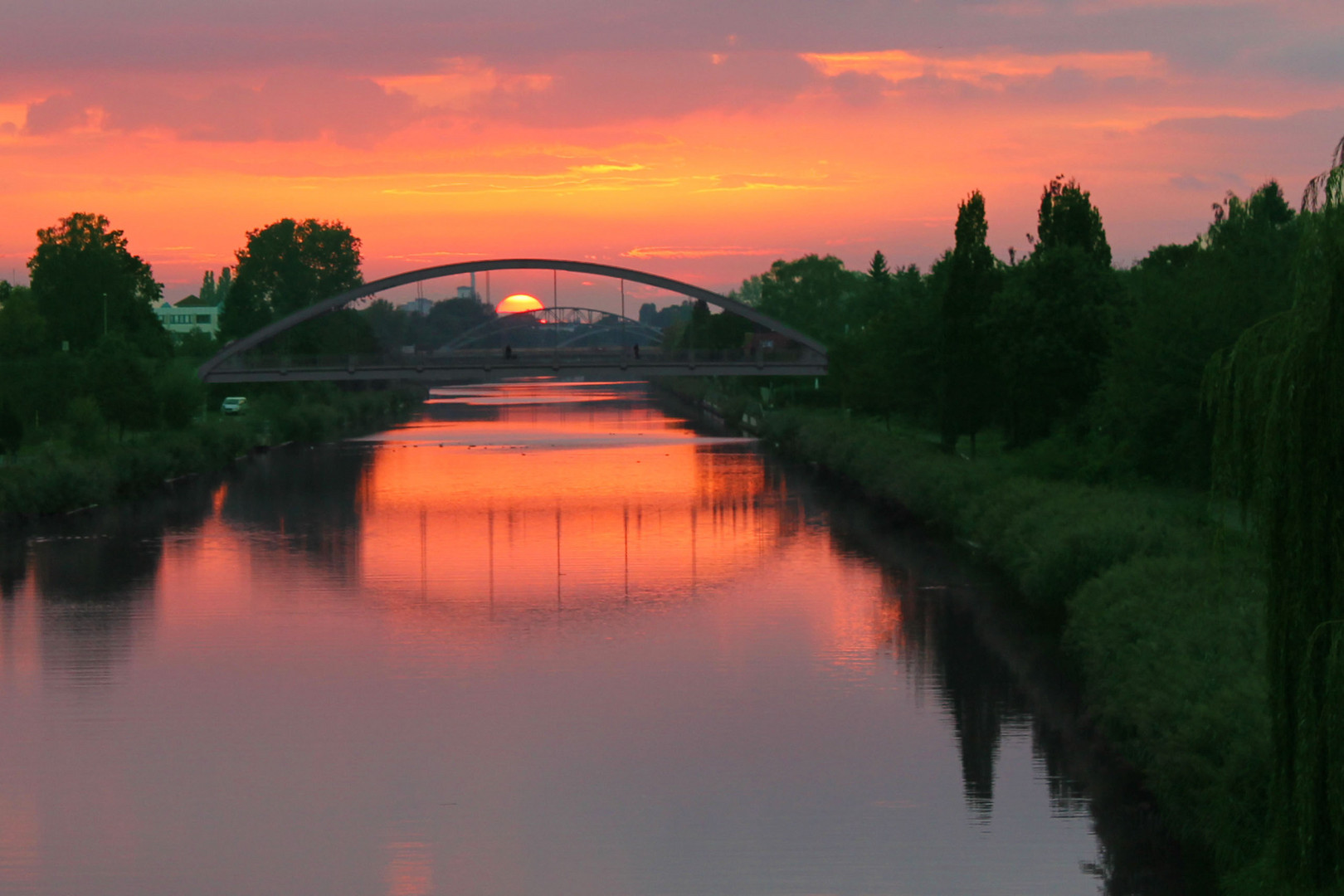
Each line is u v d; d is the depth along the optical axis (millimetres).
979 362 68250
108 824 24547
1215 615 26188
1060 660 35531
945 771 27078
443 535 58469
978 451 72562
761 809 25156
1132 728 26016
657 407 158750
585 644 38031
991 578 46781
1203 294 48562
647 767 27453
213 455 85875
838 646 37312
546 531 59406
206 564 51281
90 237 145875
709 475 81188
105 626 40375
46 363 97312
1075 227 68125
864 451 72438
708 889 21828
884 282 132125
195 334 167750
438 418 138625
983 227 68500
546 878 22250
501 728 30078
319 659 36469
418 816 24891
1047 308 59875
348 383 142000
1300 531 16047
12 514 61812
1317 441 15883
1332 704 15555
